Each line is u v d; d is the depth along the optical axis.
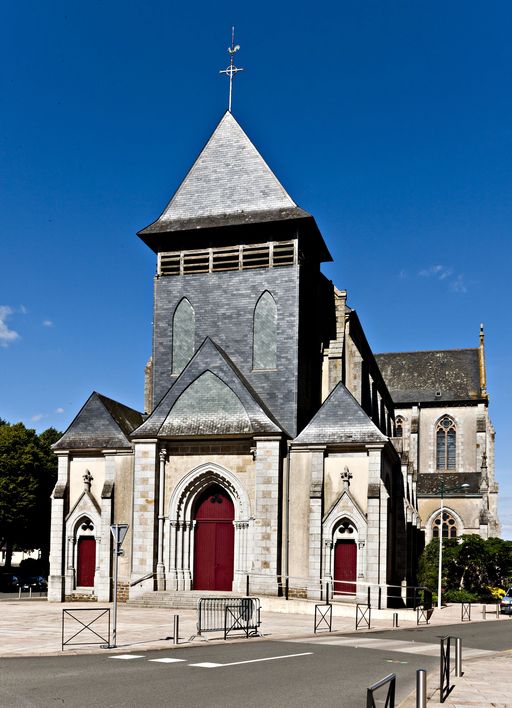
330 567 38.84
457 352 88.06
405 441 64.06
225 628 25.00
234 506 40.34
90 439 42.97
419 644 25.67
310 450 40.06
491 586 65.31
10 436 73.06
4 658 19.73
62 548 42.06
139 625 28.66
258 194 44.72
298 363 42.31
